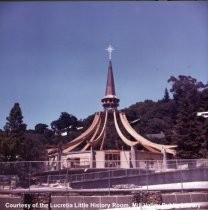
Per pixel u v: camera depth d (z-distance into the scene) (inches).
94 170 1423.5
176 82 3275.1
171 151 2028.8
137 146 2070.6
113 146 2357.3
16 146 1950.1
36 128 3703.3
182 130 2022.6
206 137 1951.3
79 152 1963.6
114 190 1013.2
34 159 2197.3
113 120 2477.9
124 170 1187.3
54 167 1385.3
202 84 2741.1
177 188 1047.0
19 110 2107.5
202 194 995.3
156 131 3750.0
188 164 1182.9
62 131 3897.6
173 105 3718.0
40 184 1131.3
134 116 4010.8
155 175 1125.7
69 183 1134.4
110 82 2770.7
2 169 1083.3
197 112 2047.2
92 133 2267.5
